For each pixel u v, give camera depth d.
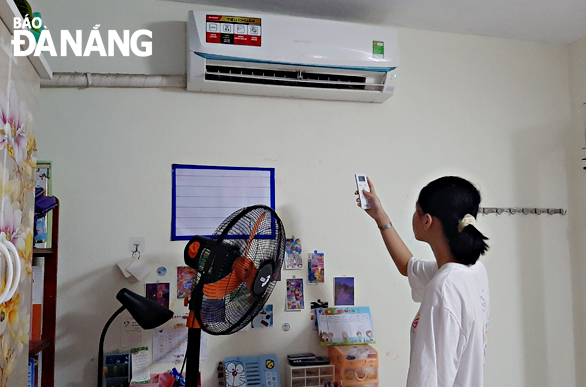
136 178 1.91
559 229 2.37
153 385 1.75
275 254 1.65
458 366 1.38
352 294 2.09
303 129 2.11
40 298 1.67
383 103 2.21
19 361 1.15
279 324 2.00
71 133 1.87
